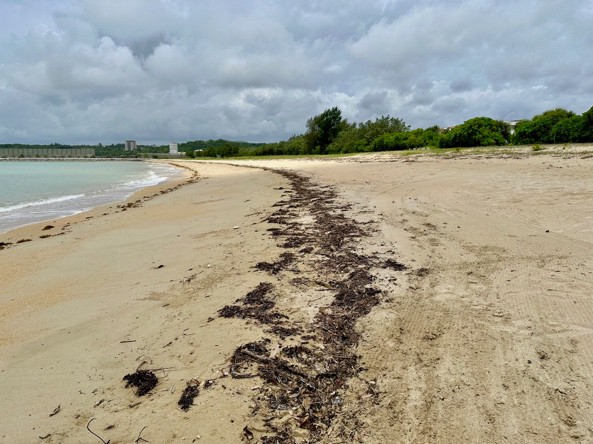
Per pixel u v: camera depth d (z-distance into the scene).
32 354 4.12
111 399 3.24
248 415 2.91
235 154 98.75
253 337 3.94
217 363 3.57
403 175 17.03
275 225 9.02
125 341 4.18
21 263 7.64
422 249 6.21
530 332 3.64
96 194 20.86
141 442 2.74
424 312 4.20
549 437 2.49
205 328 4.24
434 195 10.78
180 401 3.11
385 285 4.98
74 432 2.91
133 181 31.06
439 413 2.77
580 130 23.61
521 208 8.23
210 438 2.72
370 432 2.66
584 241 5.88
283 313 4.43
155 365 3.65
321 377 3.28
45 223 12.09
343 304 4.55
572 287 4.41
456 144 32.31
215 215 11.44
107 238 9.45
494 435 2.54
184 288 5.53
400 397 2.96
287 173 27.47
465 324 3.89
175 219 11.45
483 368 3.20
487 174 13.95
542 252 5.61
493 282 4.79
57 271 7.00
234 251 7.11
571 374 3.03
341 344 3.74
